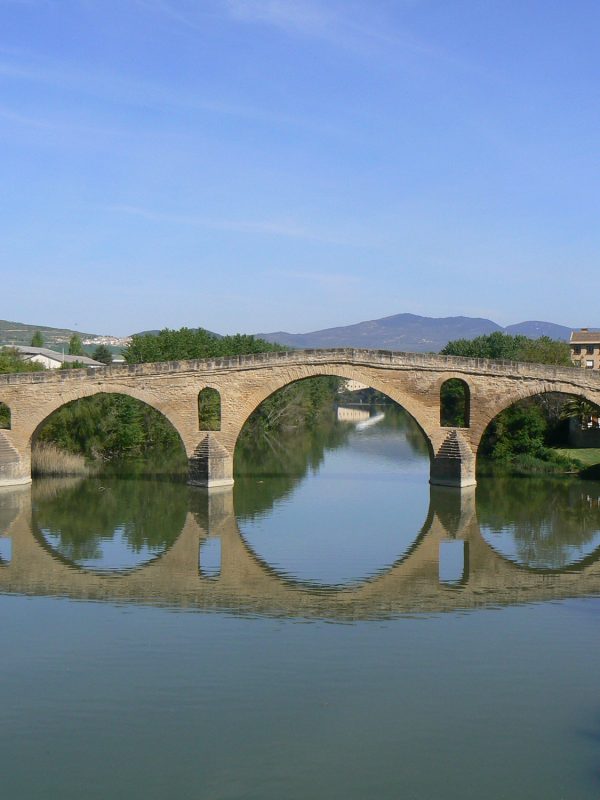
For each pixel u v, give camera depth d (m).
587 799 18.86
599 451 82.38
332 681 25.19
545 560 42.06
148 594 35.38
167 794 19.09
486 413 64.12
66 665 26.62
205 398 98.88
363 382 64.06
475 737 21.77
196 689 24.70
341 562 41.47
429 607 33.22
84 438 82.19
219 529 49.69
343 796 18.98
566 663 26.67
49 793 19.16
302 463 84.81
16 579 38.28
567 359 97.12
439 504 57.75
